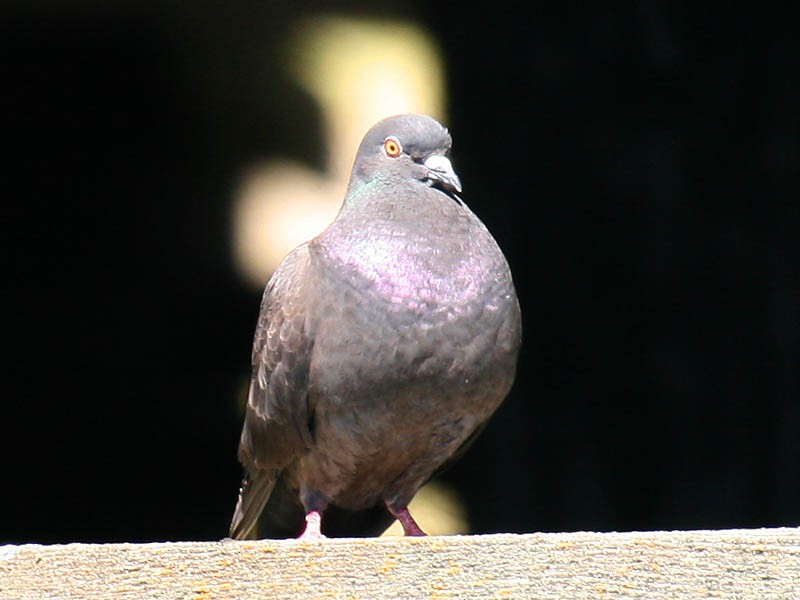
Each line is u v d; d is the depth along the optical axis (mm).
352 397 8039
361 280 8000
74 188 13000
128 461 12828
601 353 12430
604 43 12648
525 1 12828
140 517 12781
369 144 8570
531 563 6055
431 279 7984
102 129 13047
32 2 12711
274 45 13305
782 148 12383
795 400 12133
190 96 13180
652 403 12305
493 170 12750
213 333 13016
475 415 8242
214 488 12859
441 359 7934
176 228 13117
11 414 12742
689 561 6016
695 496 12148
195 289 13062
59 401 12828
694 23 12531
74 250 12953
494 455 12422
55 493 12734
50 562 6141
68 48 12977
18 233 12914
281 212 13250
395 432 8141
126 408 12875
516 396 12422
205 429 12914
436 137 8484
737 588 5984
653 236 12453
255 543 6148
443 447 8398
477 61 12977
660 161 12516
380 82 13375
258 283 13102
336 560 6102
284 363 8219
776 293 12266
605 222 12555
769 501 12062
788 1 12398
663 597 5988
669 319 12367
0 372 12758
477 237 8250
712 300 12359
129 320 12961
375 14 13438
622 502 12250
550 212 12625
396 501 8750
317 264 8195
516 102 12797
